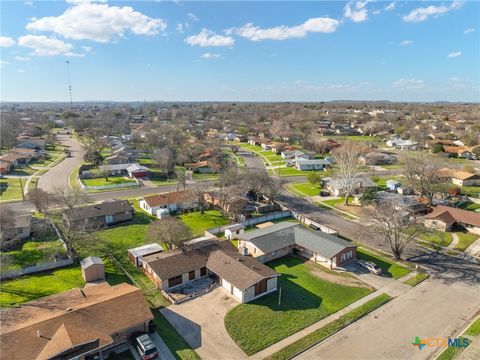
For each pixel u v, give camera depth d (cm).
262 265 4281
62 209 6456
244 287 3750
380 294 4031
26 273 4391
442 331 3375
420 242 5531
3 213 5256
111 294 3478
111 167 9944
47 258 4781
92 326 3005
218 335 3259
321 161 11262
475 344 3142
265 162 12350
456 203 7294
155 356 2934
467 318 3584
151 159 12256
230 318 3512
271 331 3328
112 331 3009
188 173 10188
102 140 13900
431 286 4216
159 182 9369
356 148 10169
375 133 17912
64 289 4031
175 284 4112
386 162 11775
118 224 6216
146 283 4188
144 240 5481
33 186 8512
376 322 3512
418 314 3650
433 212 6300
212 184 8369
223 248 4791
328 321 3503
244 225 6281
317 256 4850
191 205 6988
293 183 9456
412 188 7931
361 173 9631
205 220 6488
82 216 5816
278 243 5016
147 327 3250
